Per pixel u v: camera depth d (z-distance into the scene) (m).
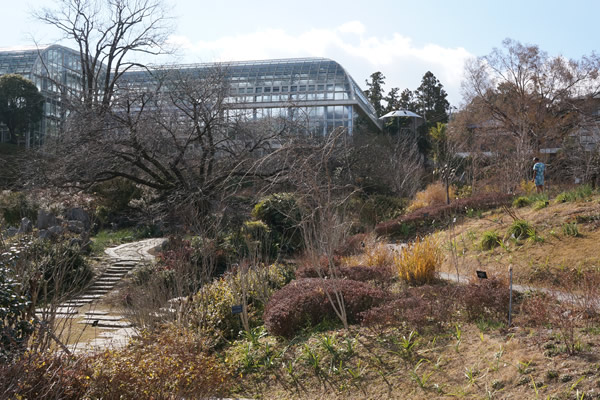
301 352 7.55
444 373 6.14
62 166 21.64
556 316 6.52
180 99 23.09
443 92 60.34
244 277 10.90
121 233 26.05
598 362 5.38
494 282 8.23
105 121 21.97
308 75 49.66
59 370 5.48
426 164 44.97
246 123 23.00
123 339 10.10
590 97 37.53
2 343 5.63
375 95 67.75
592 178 18.78
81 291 8.70
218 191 21.47
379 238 17.94
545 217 12.57
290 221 21.19
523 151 20.77
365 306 8.52
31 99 43.22
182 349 6.73
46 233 20.00
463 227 15.02
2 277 6.21
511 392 5.35
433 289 8.30
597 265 9.48
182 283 11.59
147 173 25.19
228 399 6.57
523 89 38.41
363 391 6.26
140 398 5.50
